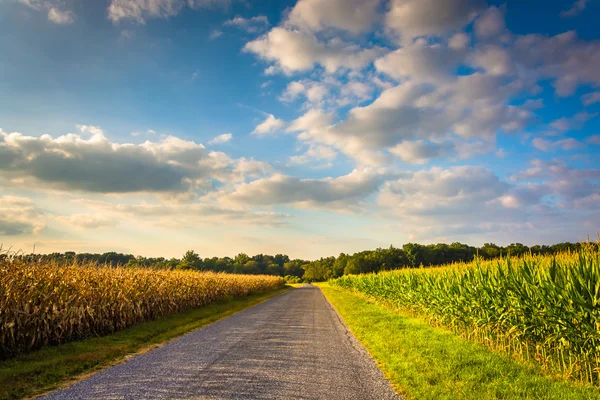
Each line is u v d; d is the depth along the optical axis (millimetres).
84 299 11555
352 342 10633
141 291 15508
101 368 7543
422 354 8469
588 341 6691
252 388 5953
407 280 17594
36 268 10953
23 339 9305
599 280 6648
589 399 5500
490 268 11305
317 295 41094
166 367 7477
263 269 152750
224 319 16922
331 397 5527
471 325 11125
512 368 7230
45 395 5742
